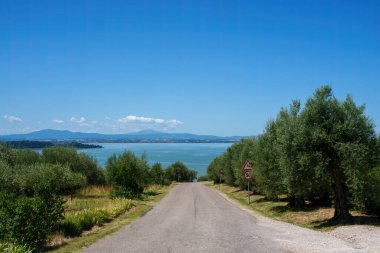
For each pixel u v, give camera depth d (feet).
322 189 75.51
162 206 96.99
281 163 59.67
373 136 55.88
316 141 55.62
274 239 43.34
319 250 36.14
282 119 85.81
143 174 136.67
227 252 36.01
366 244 39.14
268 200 105.40
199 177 403.75
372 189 59.21
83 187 134.51
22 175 97.76
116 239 45.83
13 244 35.99
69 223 51.42
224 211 82.48
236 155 159.43
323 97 57.72
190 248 38.55
